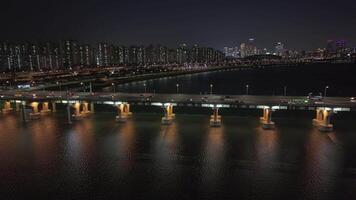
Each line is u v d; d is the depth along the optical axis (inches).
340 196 2217.0
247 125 4104.3
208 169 2664.9
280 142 3346.5
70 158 2972.4
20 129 4082.2
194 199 2197.3
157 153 3058.6
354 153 2997.0
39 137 3681.1
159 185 2400.3
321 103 3924.7
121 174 2600.9
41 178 2561.5
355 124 4131.4
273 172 2591.0
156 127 4055.1
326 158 2876.5
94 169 2709.2
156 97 4650.6
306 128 3927.2
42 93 5477.4
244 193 2267.5
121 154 3048.7
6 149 3260.3
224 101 4173.2
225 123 4227.4
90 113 5004.9
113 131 3887.8
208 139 3479.3
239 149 3137.3
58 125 4274.1
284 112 5428.2
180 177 2524.6
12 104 5831.7
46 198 2256.4
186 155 2992.1
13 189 2390.5
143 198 2225.6
